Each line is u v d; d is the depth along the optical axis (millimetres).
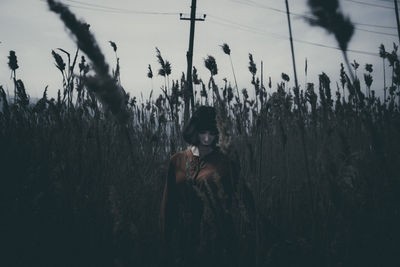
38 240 1271
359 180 1185
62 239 1297
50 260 1220
